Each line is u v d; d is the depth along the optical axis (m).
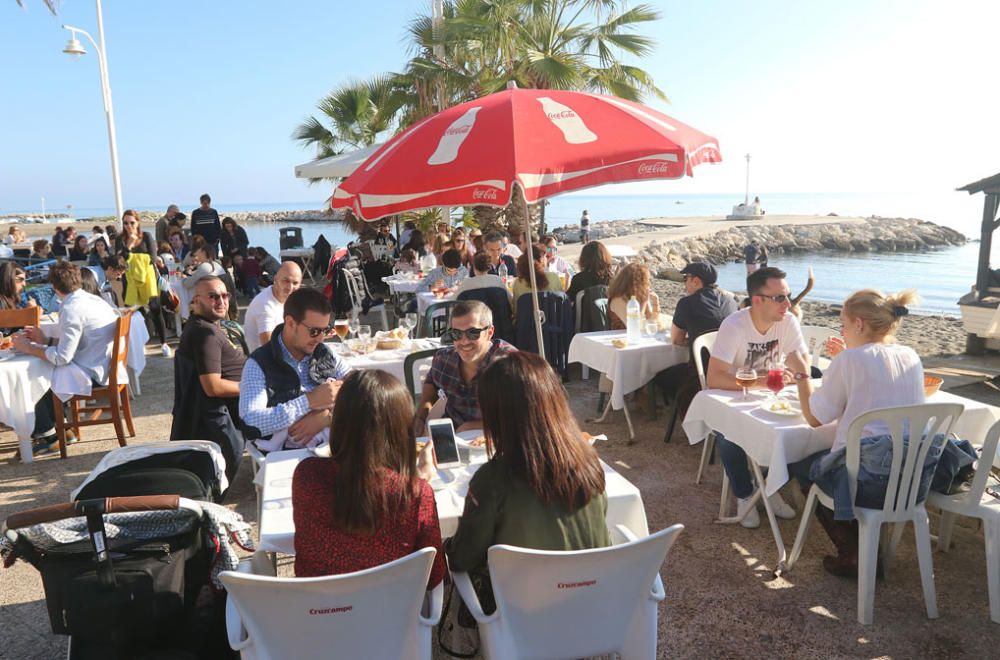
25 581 3.24
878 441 2.71
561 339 6.34
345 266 9.27
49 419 5.06
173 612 2.06
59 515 1.86
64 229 13.75
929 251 36.66
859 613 2.79
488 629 1.92
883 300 2.96
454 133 2.88
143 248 9.62
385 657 1.85
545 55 11.71
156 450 2.77
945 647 2.62
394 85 14.77
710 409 3.62
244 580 1.66
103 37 15.41
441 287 7.86
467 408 3.31
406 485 1.91
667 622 2.82
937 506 2.94
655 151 2.80
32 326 5.23
